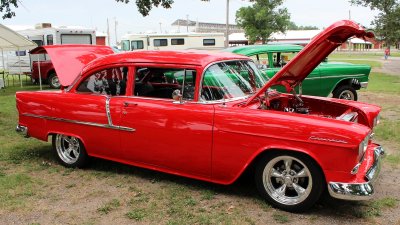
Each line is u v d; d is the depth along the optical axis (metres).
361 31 4.11
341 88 10.22
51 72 17.02
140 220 4.05
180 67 4.62
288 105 5.31
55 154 5.89
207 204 4.41
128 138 4.96
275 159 4.18
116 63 5.10
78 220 4.07
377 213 4.16
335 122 3.92
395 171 5.47
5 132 7.92
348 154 3.77
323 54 4.84
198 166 4.54
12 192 4.79
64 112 5.48
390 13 23.92
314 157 3.91
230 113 4.29
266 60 9.44
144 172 5.45
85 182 5.13
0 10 11.13
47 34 18.47
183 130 4.53
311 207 4.23
